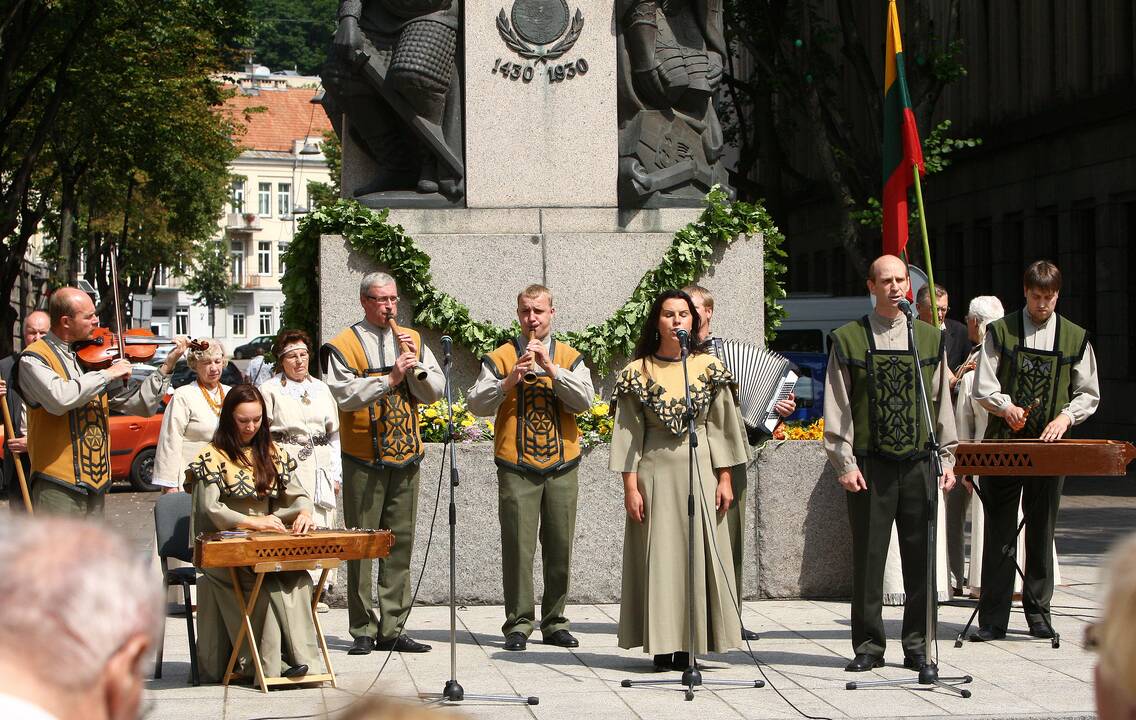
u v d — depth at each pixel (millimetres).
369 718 1504
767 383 8969
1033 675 7215
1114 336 27781
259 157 90438
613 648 8047
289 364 9445
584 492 9586
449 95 10445
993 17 32656
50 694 1572
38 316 10586
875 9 37906
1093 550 12609
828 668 7434
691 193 10648
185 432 9172
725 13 26656
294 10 92125
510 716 6293
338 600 9578
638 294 10164
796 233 46812
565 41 10492
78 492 7387
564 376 7855
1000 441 7801
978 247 33812
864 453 7340
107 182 37906
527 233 10375
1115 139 27641
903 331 7414
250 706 6570
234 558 6730
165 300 91125
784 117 33125
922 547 7348
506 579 8086
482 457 9508
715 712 6352
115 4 26188
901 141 10750
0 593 1579
